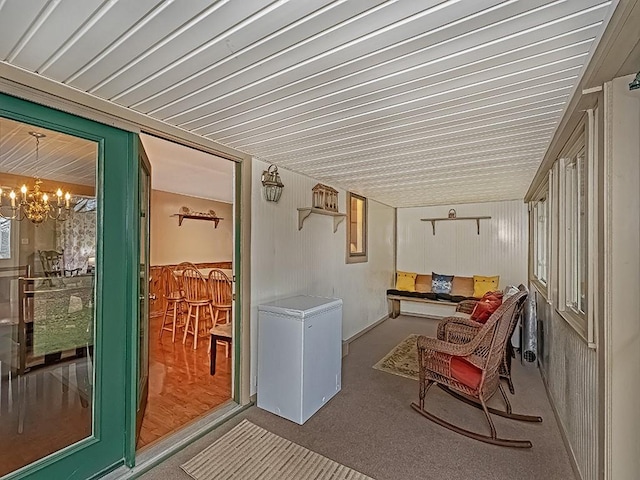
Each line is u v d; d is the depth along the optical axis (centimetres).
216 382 315
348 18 112
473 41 126
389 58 138
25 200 209
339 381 304
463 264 598
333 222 429
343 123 211
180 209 629
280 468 196
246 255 282
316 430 238
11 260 208
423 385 265
